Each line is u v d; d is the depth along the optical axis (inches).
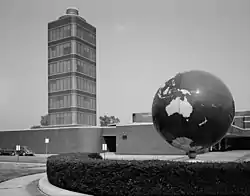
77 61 2687.0
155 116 466.9
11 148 2497.5
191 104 428.5
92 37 2908.5
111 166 443.2
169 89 450.6
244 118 2829.7
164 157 1692.9
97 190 455.2
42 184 583.8
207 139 445.7
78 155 729.6
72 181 499.5
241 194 378.3
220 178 386.0
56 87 2723.9
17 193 561.0
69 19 2699.3
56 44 2763.3
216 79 450.3
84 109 2711.6
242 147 2738.7
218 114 431.5
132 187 422.6
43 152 2354.8
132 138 2048.5
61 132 2300.7
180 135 445.1
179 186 398.9
